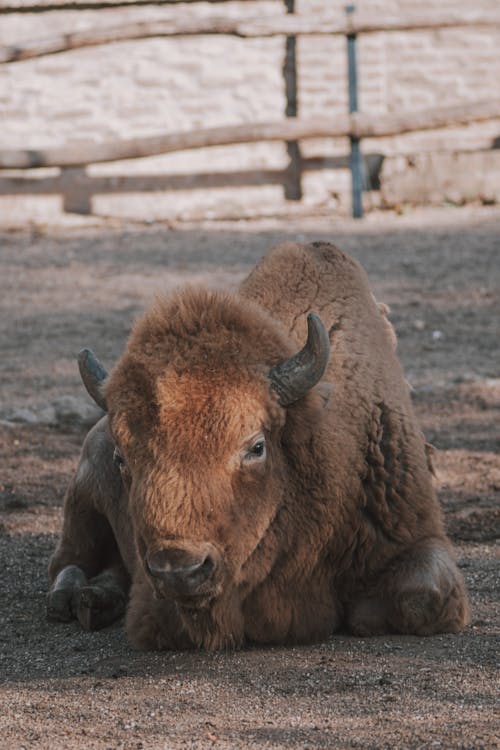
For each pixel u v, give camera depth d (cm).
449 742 1425
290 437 1789
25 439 3406
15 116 6638
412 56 6881
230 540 1669
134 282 5325
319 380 1736
